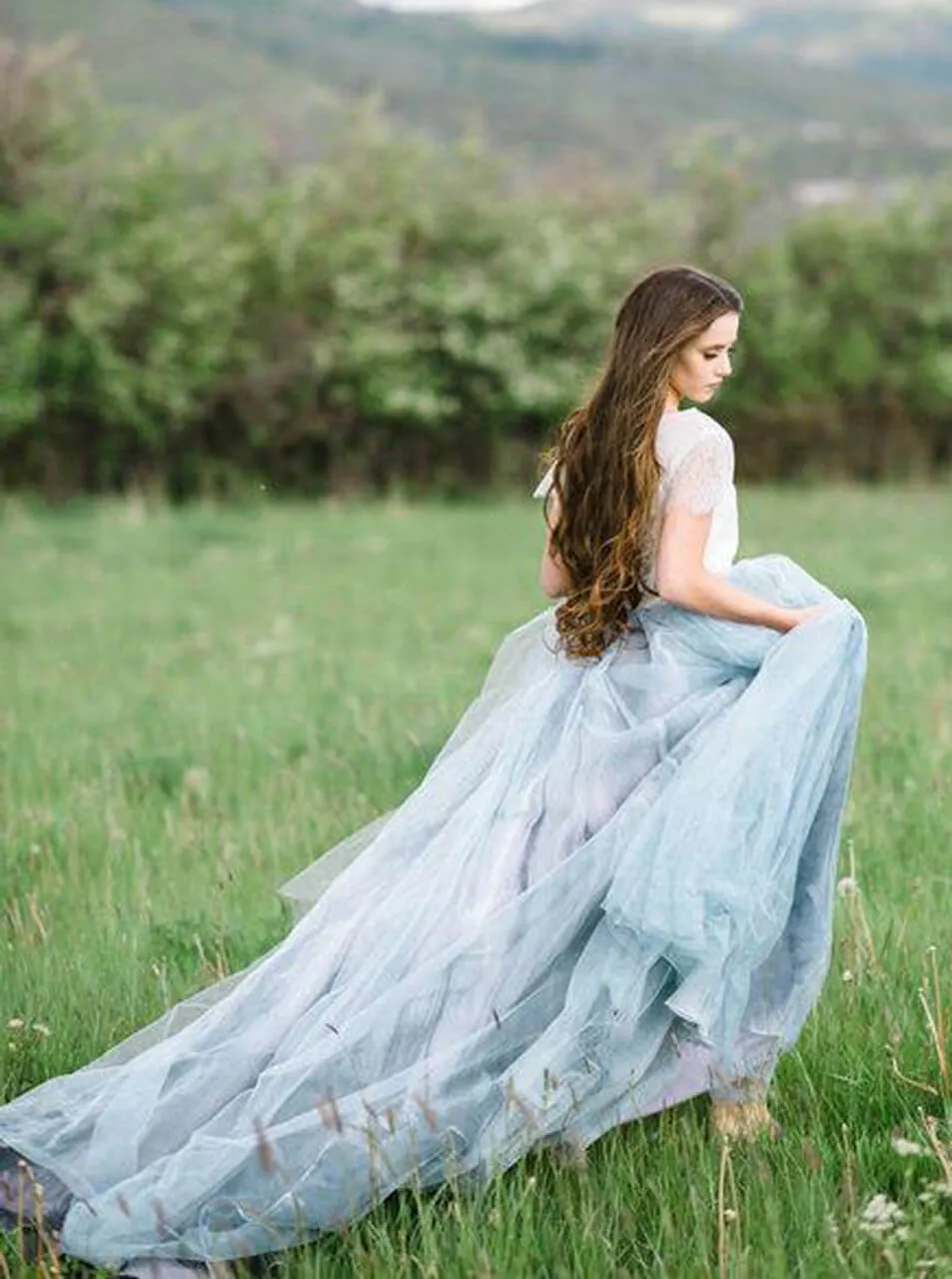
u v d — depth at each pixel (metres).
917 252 31.97
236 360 26.88
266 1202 4.10
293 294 27.45
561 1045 4.17
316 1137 4.11
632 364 4.47
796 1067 4.76
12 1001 5.37
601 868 4.27
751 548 20.27
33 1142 4.43
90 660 12.69
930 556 19.28
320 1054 4.23
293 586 17.19
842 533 22.19
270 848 7.00
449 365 28.11
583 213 31.58
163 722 9.81
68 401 25.53
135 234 25.72
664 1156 4.21
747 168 31.91
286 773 8.10
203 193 28.11
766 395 31.41
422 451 28.56
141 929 5.98
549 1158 4.31
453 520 24.28
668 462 4.45
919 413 32.28
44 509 24.86
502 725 4.65
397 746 8.70
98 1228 4.11
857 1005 5.00
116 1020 5.22
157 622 14.73
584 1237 3.85
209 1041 4.48
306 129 30.64
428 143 29.50
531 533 22.48
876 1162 4.25
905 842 6.92
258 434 27.16
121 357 25.72
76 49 27.39
